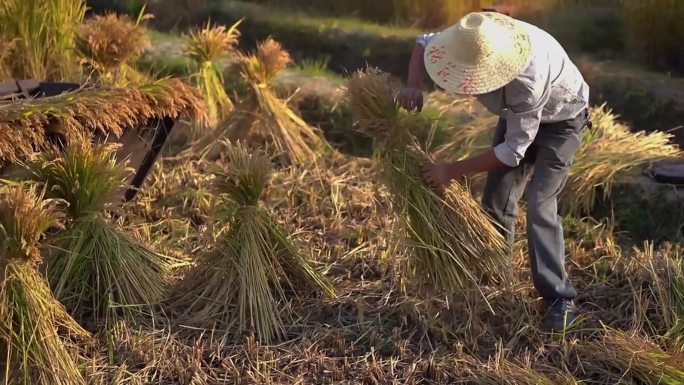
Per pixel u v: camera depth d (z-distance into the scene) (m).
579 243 5.02
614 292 4.49
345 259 4.80
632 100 6.68
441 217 3.99
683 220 5.16
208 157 6.14
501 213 4.25
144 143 5.10
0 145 4.22
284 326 4.17
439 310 4.23
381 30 8.17
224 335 4.05
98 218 4.25
